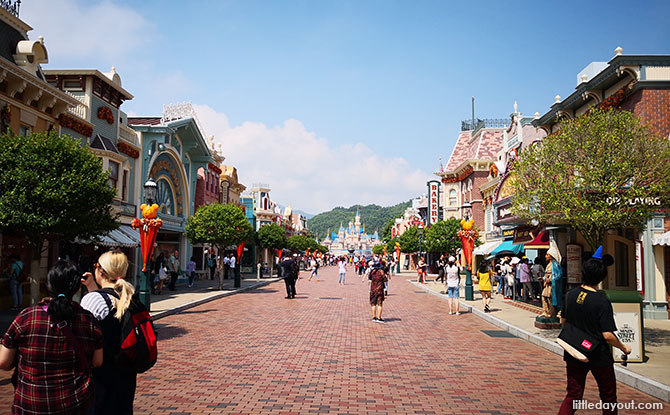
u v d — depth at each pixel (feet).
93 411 11.62
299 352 30.83
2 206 35.50
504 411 19.24
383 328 42.09
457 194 137.39
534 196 36.60
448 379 24.36
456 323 46.24
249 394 21.24
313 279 129.90
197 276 118.73
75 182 37.78
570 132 34.71
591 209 31.99
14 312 46.98
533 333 36.76
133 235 74.43
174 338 35.96
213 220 78.89
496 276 79.25
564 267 51.44
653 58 48.52
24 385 10.14
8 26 52.21
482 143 124.06
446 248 105.29
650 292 46.26
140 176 82.33
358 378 24.34
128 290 12.87
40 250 39.24
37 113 53.67
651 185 31.91
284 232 149.48
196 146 104.27
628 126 33.71
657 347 31.09
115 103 74.43
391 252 242.78
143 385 22.57
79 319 10.76
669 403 20.38
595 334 15.64
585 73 68.13
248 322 44.86
